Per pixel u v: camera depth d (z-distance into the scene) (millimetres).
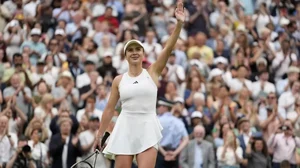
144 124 18328
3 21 40375
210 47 40094
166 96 33562
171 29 39969
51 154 28859
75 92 33344
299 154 31594
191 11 42562
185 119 31875
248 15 43406
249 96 35438
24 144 28312
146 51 37812
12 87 32156
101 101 32562
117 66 36844
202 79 35094
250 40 41594
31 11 40344
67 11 40750
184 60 37812
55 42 36375
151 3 43156
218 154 29828
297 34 43344
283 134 31594
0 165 28141
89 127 29281
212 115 32688
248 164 30219
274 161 31484
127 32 39125
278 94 37406
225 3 44125
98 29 39531
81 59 37344
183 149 29625
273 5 44906
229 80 36156
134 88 18328
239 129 30688
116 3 42438
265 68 38062
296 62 39906
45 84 32344
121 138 18328
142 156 18250
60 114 29641
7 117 29000
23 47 36812
